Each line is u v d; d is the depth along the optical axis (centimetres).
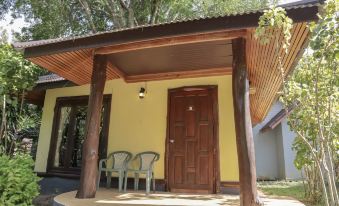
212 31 360
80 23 1351
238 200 425
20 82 606
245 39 385
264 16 279
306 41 367
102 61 454
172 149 564
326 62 281
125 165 560
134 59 530
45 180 682
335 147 361
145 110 613
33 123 657
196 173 535
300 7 311
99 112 436
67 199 398
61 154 696
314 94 310
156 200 408
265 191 726
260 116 1002
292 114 373
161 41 418
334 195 283
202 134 551
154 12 1234
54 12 1252
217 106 554
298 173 1109
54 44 432
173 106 588
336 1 240
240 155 342
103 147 626
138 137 602
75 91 718
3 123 596
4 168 331
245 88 363
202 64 553
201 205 371
